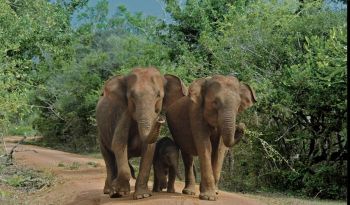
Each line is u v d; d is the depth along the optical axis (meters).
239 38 17.28
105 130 11.01
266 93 15.41
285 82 15.24
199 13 24.45
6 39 16.30
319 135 15.55
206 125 10.13
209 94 9.90
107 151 11.39
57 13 22.52
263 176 16.09
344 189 14.96
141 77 9.93
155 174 10.98
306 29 16.89
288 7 18.66
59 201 12.22
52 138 32.84
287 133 16.00
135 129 10.27
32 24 19.03
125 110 10.14
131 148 10.45
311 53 14.84
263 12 18.27
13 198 12.69
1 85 13.45
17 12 20.23
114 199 10.11
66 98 31.33
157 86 9.92
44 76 23.11
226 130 9.58
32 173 16.23
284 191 15.62
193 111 10.15
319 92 14.97
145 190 10.04
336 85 14.62
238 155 16.33
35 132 34.78
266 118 16.17
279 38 16.92
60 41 22.58
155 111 9.96
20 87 16.16
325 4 18.16
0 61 14.41
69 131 32.59
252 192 15.39
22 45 20.53
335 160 15.57
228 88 9.88
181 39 24.86
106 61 32.00
